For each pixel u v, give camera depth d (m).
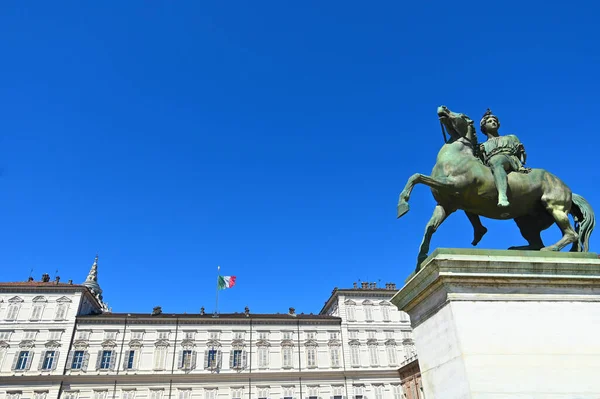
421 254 5.04
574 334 4.11
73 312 43.88
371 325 49.06
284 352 45.97
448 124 5.62
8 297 43.50
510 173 5.31
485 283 4.20
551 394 3.79
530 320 4.09
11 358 40.88
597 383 3.92
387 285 53.78
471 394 3.63
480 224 5.81
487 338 3.92
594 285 4.43
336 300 50.81
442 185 5.02
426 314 4.43
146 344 43.72
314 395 44.44
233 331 46.06
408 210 4.78
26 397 39.38
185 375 42.72
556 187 5.44
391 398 45.62
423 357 4.40
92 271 74.06
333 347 47.16
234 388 43.25
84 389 40.62
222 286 51.06
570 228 5.25
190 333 45.09
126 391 41.22
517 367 3.84
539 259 4.42
